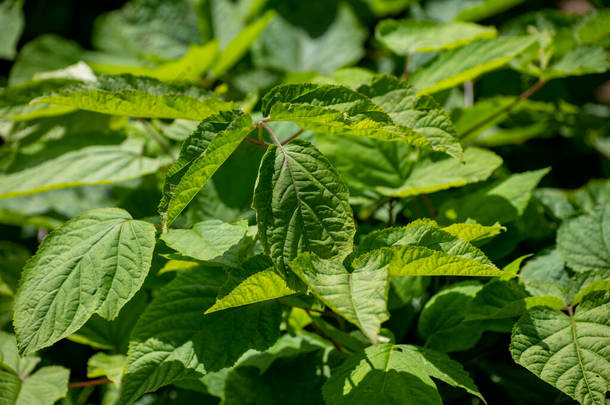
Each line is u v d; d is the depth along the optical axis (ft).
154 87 3.45
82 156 3.85
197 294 3.44
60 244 3.30
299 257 3.14
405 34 4.02
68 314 3.22
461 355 3.73
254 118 3.77
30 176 3.81
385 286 3.09
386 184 3.75
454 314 3.53
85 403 3.88
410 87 3.45
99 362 3.60
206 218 3.68
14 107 3.84
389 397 3.23
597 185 3.96
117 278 3.25
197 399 3.77
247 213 3.64
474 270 3.19
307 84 3.30
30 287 3.25
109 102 3.31
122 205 4.09
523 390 3.62
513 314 3.41
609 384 3.22
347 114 3.28
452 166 3.71
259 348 3.36
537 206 3.91
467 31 3.95
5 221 4.18
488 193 3.74
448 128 3.37
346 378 3.30
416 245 3.27
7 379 3.53
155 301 3.42
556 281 3.61
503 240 3.75
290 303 3.46
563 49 4.03
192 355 3.34
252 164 3.73
